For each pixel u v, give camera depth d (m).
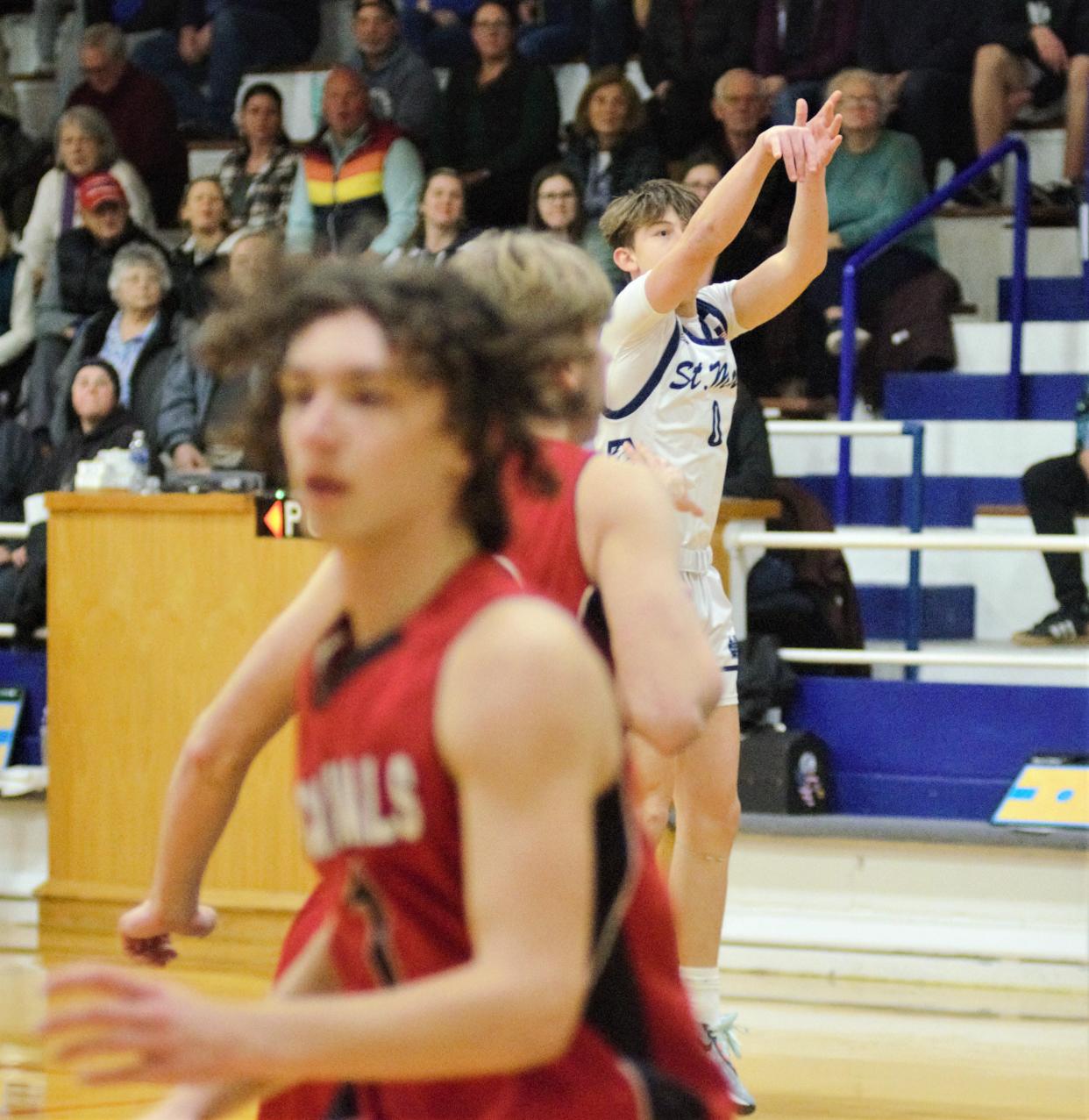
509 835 2.83
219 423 3.52
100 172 19.22
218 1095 3.48
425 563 3.09
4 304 19.12
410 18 20.33
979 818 11.98
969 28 17.92
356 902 3.19
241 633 12.02
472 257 4.74
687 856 8.34
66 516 12.32
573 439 4.77
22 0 22.47
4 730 13.91
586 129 17.64
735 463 13.33
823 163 7.59
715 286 8.47
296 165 18.77
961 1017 10.40
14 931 12.34
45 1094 8.12
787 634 13.16
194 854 4.32
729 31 18.16
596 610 4.57
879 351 16.70
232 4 20.80
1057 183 17.98
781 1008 10.59
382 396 2.96
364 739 3.03
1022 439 15.74
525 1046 2.76
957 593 15.17
